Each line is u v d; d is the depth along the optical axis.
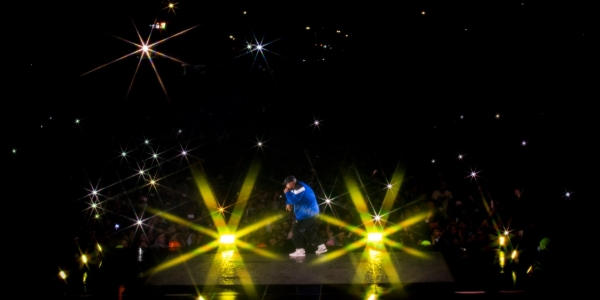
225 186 15.92
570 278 7.29
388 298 6.78
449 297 6.80
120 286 7.46
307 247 9.09
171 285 7.43
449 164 17.03
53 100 15.05
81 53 15.84
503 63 18.55
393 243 9.12
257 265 8.18
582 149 14.82
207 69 24.23
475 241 9.23
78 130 15.93
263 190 14.45
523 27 17.39
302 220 8.38
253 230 10.79
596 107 15.28
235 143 21.39
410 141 19.92
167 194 14.55
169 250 9.14
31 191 12.98
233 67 24.62
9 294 7.40
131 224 11.94
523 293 6.87
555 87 16.42
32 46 13.51
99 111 17.64
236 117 24.28
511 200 12.64
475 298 6.79
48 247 10.03
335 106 23.77
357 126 22.33
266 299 6.86
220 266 8.18
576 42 15.77
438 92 21.23
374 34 22.12
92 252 9.45
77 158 15.48
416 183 14.80
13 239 10.55
